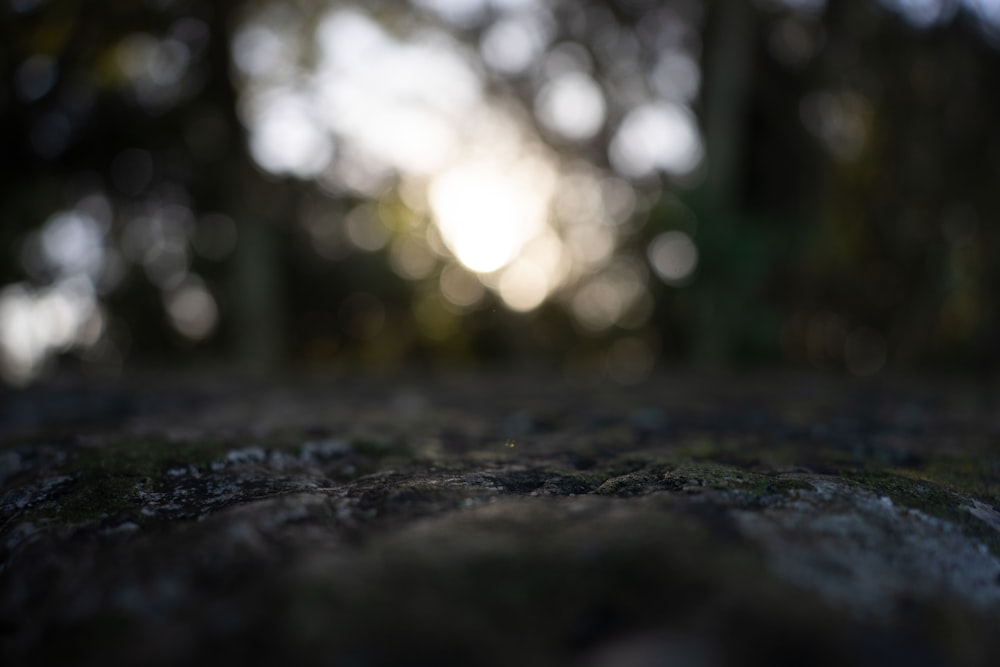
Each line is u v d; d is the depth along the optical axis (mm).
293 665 591
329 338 11961
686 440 1702
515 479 1125
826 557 756
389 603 656
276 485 1117
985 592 758
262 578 721
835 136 8672
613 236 10766
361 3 7984
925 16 7238
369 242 11750
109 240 8320
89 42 5742
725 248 7273
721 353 7438
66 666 641
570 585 686
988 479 1252
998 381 4895
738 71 7809
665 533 788
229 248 9250
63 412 2377
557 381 4648
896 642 632
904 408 2676
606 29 9430
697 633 619
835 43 8094
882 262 8586
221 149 7562
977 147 7293
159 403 2715
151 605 706
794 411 2520
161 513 978
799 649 607
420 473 1187
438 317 12148
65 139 6598
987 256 7387
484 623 633
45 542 867
